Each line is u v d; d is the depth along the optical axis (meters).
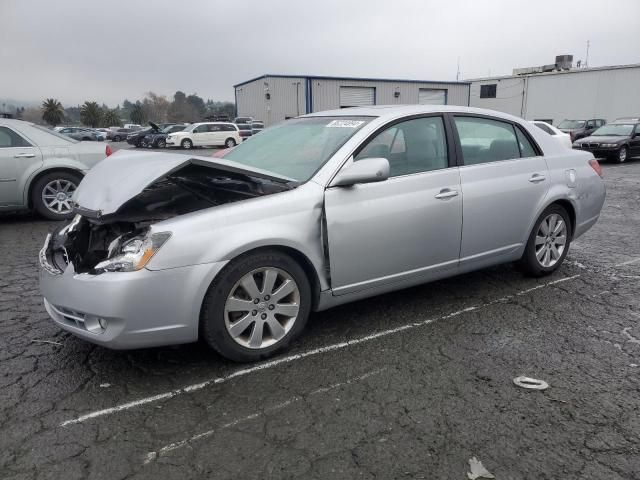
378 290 3.68
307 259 3.30
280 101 37.59
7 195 7.54
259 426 2.62
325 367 3.21
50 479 2.24
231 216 3.05
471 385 2.99
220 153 4.57
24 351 3.45
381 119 3.74
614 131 19.09
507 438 2.50
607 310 4.08
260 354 3.25
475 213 4.02
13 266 5.49
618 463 2.32
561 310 4.09
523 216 4.38
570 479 2.22
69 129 43.88
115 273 2.85
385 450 2.42
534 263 4.66
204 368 3.21
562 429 2.57
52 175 7.77
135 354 3.39
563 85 36.66
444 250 3.90
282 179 3.32
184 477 2.26
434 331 3.72
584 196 4.88
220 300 3.04
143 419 2.68
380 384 3.01
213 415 2.72
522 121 4.58
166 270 2.86
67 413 2.74
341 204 3.37
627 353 3.37
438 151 3.92
